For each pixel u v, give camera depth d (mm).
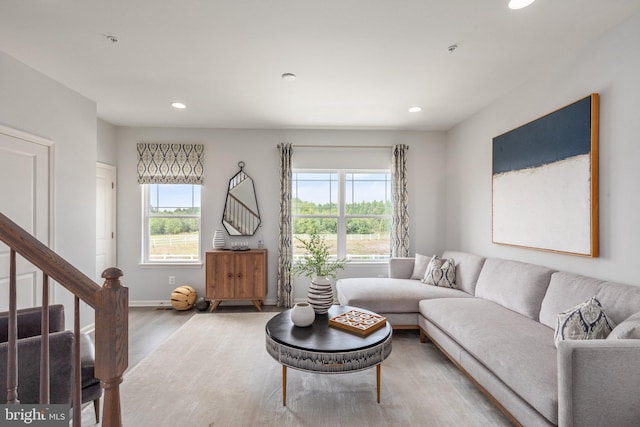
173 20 2072
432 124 4410
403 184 4586
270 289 4594
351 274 4691
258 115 4016
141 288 4504
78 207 3244
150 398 2158
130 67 2727
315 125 4441
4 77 2490
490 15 2020
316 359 1958
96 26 2137
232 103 3590
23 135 2639
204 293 4516
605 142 2205
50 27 2143
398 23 2107
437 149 4723
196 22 2096
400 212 4578
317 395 2205
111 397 1156
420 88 3178
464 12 1989
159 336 3338
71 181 3156
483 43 2350
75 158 3209
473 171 3979
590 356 1393
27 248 1079
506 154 3252
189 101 3531
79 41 2320
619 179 2105
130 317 3965
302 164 4660
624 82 2072
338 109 3793
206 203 4555
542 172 2752
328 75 2889
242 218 4559
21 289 2637
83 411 2023
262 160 4613
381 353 2084
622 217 2086
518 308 2613
